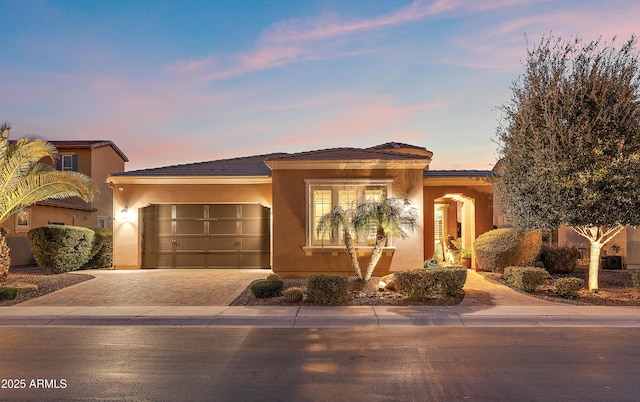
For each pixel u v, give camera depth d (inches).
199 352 316.8
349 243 570.9
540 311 435.8
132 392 240.4
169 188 738.2
